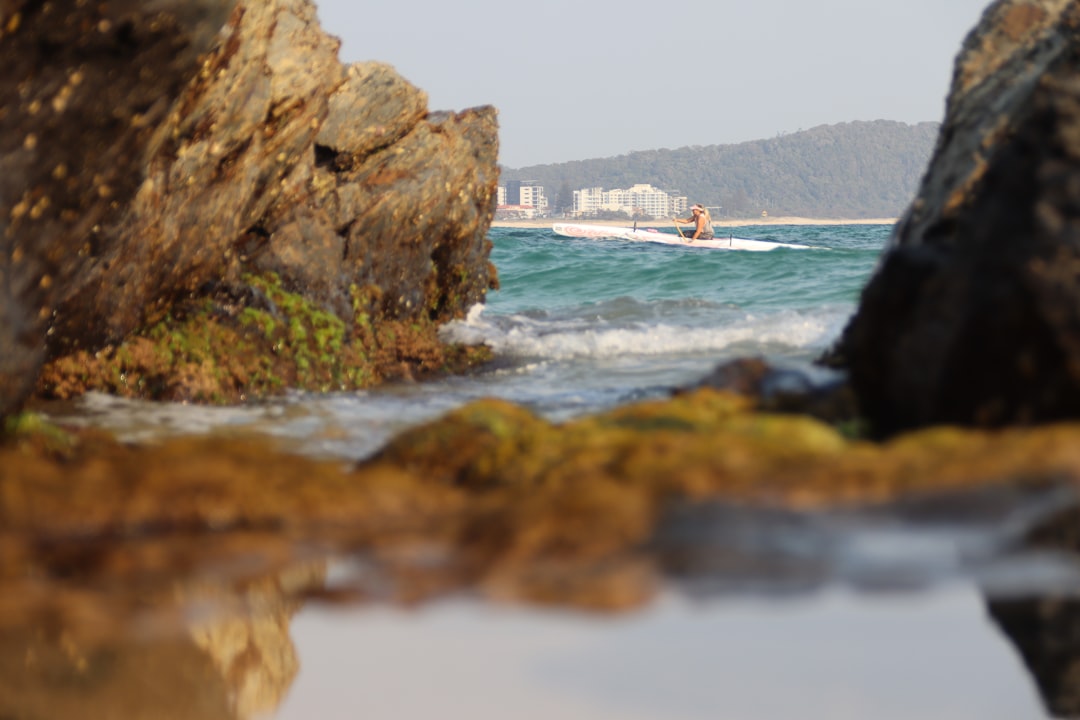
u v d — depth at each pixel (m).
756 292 45.31
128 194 13.55
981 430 9.14
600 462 8.78
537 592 6.50
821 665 5.48
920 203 15.31
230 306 19.89
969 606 6.07
